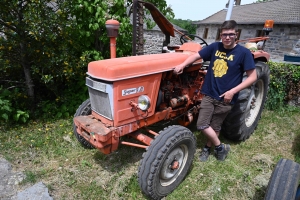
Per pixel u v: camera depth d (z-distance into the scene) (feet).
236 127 10.09
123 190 7.95
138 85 7.43
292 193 5.18
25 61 11.80
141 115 7.82
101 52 14.64
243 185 8.32
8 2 10.25
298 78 15.10
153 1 14.92
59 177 8.39
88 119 7.89
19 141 10.38
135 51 10.78
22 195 7.30
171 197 7.79
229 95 7.73
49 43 11.70
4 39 11.20
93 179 8.36
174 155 7.58
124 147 10.23
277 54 38.24
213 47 8.24
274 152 10.57
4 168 8.58
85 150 9.95
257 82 11.13
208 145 9.61
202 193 7.99
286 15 38.93
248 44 11.57
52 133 11.15
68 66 12.06
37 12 10.62
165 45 12.03
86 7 12.62
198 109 10.29
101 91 7.12
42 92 13.91
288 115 14.51
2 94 11.55
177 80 9.27
